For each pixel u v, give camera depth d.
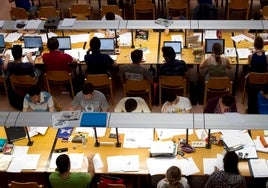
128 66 6.45
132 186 4.88
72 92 7.02
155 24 6.80
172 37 7.31
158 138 5.14
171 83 6.52
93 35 7.51
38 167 4.88
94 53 6.57
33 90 5.56
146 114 4.65
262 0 9.23
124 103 5.53
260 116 4.52
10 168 4.87
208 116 4.57
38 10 8.91
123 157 4.92
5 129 5.18
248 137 5.05
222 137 5.05
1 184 5.11
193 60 6.73
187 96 7.02
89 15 8.78
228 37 7.27
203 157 4.86
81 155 4.98
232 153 4.32
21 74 6.67
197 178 5.00
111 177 4.60
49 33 7.64
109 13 7.48
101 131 5.30
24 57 7.04
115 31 7.21
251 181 4.86
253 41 7.11
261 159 4.78
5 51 7.23
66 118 4.66
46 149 5.09
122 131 5.29
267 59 6.64
